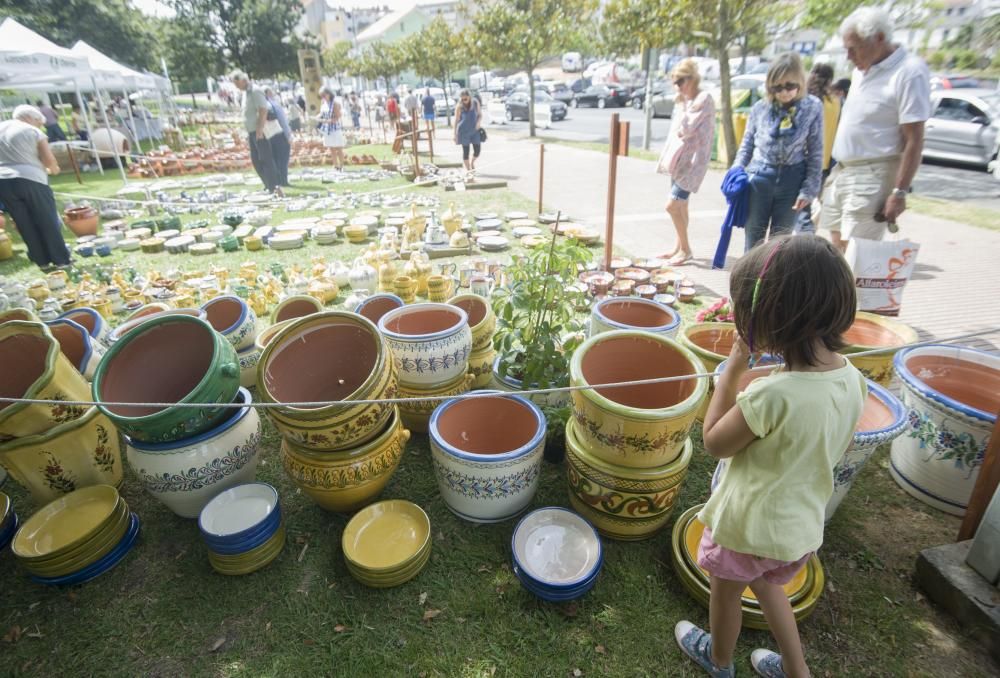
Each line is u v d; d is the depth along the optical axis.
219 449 2.41
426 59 25.80
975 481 2.35
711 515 1.66
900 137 3.44
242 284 5.26
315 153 14.33
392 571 2.14
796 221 4.34
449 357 2.77
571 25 17.09
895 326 3.01
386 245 6.41
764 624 1.99
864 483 2.72
